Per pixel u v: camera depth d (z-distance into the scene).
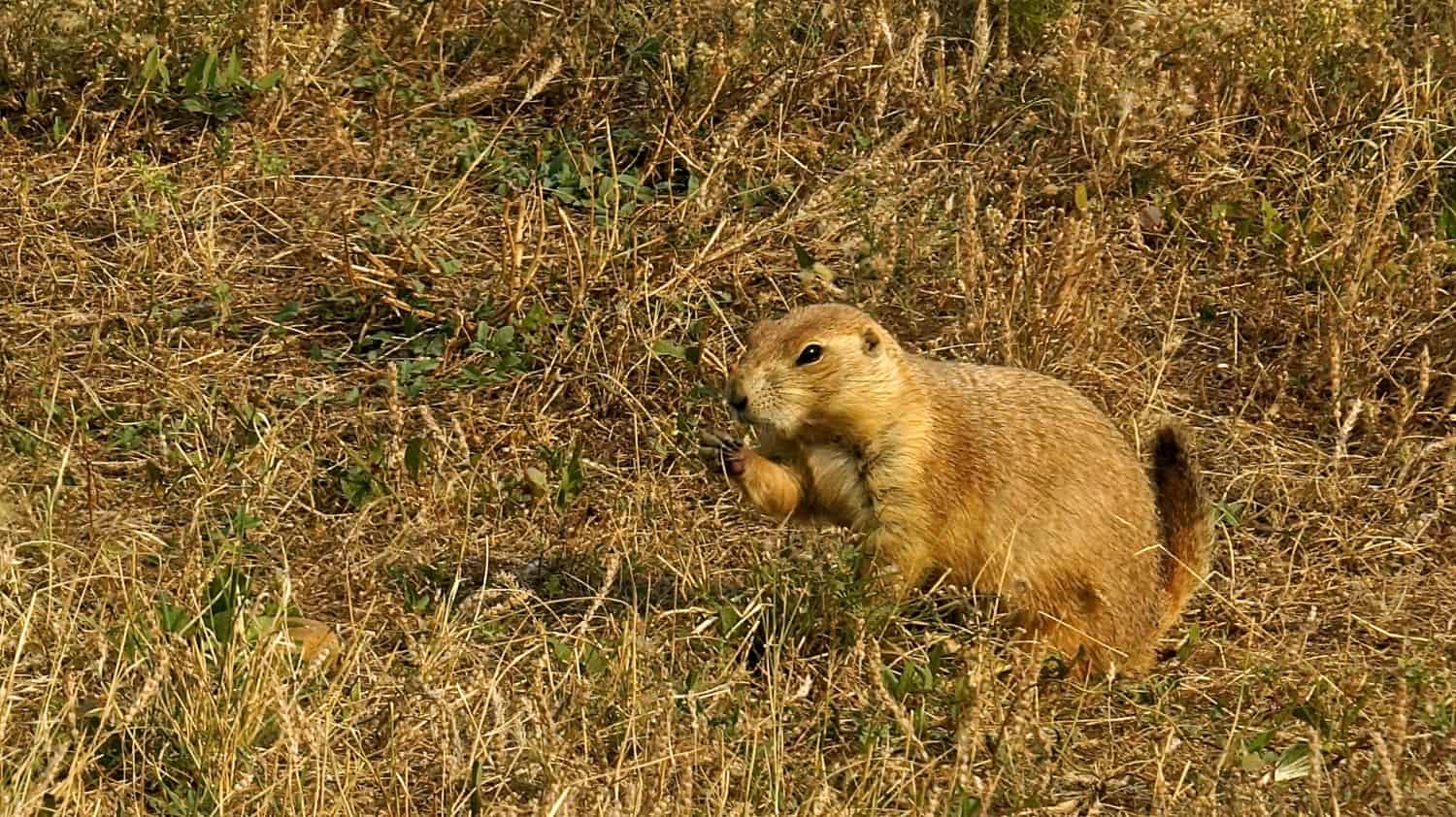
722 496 18.09
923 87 22.52
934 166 21.83
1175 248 21.42
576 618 16.22
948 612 16.11
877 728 14.45
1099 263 19.67
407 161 21.38
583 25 23.02
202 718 13.73
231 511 17.16
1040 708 15.07
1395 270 20.48
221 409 18.62
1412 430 19.59
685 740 13.80
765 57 22.58
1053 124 22.23
